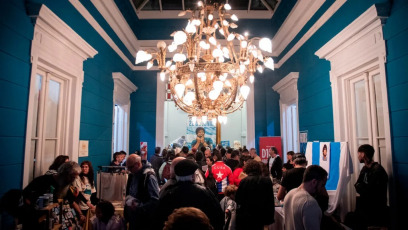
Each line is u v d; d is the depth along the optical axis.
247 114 8.19
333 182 3.64
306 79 5.76
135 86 8.03
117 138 7.84
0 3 2.64
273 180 4.70
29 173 3.38
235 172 4.58
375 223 2.88
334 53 4.40
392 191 3.08
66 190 2.83
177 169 2.32
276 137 7.43
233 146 11.35
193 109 3.69
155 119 8.21
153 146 8.12
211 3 3.80
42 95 3.62
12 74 2.82
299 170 3.06
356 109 4.23
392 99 3.13
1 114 2.66
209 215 2.24
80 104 4.38
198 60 3.40
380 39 3.30
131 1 7.43
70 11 4.02
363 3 3.68
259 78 8.31
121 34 6.72
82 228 3.17
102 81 5.54
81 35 4.41
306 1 5.41
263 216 2.94
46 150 3.79
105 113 5.75
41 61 3.41
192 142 11.18
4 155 2.70
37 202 2.40
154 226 2.28
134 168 2.89
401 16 3.00
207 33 3.48
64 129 4.13
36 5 3.04
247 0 8.27
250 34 8.24
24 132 3.03
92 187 3.73
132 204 2.77
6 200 2.22
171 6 8.31
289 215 2.19
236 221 3.06
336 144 3.69
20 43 2.94
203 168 5.01
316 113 5.26
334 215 3.92
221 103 3.55
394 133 3.10
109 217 2.93
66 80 4.18
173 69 3.79
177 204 2.22
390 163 3.12
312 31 5.29
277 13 7.64
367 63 3.68
